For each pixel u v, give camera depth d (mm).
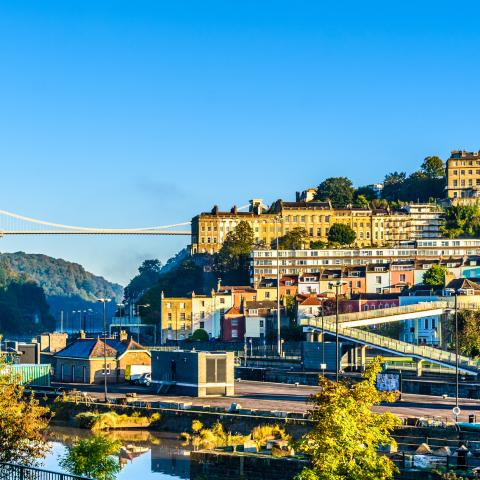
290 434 124312
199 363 161500
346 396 80375
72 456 88938
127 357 193000
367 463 77000
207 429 132375
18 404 86000
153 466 114438
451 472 87125
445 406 141500
